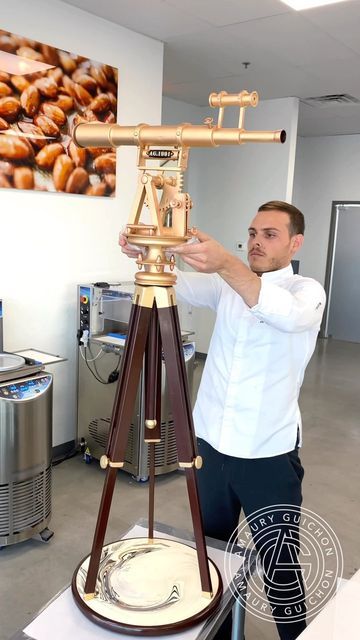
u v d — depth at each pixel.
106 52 3.21
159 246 0.93
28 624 0.98
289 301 1.13
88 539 2.51
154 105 3.62
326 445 3.76
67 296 3.26
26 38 2.74
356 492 3.07
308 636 0.95
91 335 3.19
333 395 4.95
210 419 1.57
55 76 2.91
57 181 3.02
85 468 3.25
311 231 7.60
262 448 1.49
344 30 3.28
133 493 2.97
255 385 1.50
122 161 3.45
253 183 5.45
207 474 1.57
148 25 3.27
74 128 0.98
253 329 1.50
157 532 1.32
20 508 2.33
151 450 1.17
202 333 5.85
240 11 3.03
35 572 2.25
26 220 2.95
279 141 0.85
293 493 1.51
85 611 0.98
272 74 4.35
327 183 7.38
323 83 4.57
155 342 1.05
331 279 7.55
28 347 3.10
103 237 3.42
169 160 0.94
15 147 2.77
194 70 4.29
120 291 3.26
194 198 5.90
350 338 7.53
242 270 1.06
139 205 0.95
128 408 0.97
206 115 5.72
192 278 1.73
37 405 2.31
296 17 3.10
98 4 2.94
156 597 1.02
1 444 2.23
